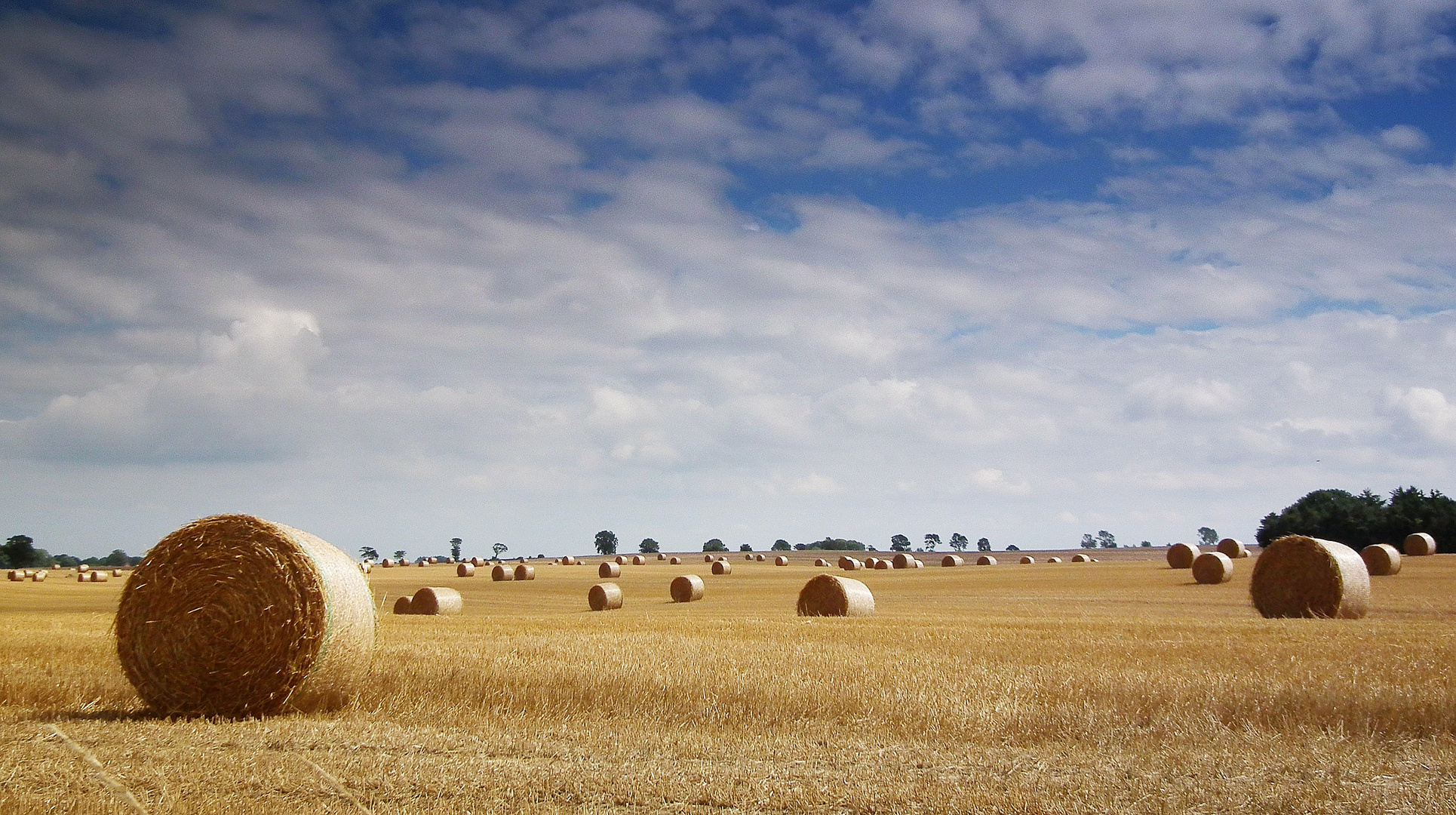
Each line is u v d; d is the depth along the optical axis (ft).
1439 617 93.61
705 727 41.34
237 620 46.60
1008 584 172.65
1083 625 77.05
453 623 89.25
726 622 85.87
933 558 407.23
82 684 50.21
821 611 106.42
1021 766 34.47
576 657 54.08
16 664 54.85
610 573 251.39
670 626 79.71
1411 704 38.93
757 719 41.91
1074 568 230.68
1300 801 29.68
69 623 85.25
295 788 31.53
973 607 115.65
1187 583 162.20
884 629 74.02
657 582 227.81
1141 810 29.09
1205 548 322.55
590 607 145.38
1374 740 36.88
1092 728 39.11
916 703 42.16
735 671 48.83
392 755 36.04
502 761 34.96
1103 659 54.19
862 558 418.31
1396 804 29.45
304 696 47.03
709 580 228.84
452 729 40.88
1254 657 52.85
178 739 38.75
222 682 46.32
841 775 33.30
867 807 30.04
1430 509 266.57
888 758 35.73
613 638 67.36
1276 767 33.55
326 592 47.24
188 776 32.86
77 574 279.69
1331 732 37.60
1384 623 77.15
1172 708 41.01
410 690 48.11
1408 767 33.37
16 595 177.27
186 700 46.55
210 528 47.57
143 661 46.91
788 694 43.78
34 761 34.60
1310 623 78.59
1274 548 99.66
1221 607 111.96
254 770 33.63
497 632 73.82
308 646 46.62
